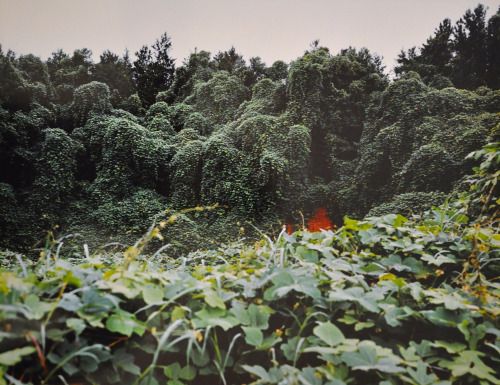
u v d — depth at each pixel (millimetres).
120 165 16797
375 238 2227
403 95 15172
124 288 1339
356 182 14344
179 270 2111
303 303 1688
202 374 1511
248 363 1575
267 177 13969
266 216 13750
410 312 1562
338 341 1423
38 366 1236
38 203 16234
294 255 1982
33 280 1350
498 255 2260
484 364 1486
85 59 29375
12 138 18219
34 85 21953
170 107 22547
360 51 22734
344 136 16812
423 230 2416
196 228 13211
